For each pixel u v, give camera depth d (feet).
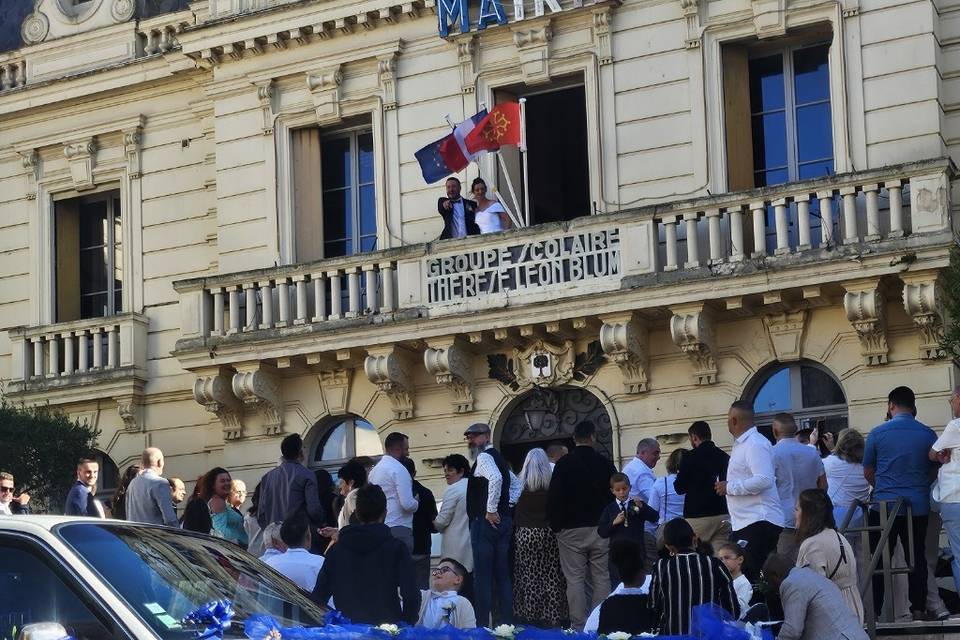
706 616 39.73
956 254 70.13
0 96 102.68
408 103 89.61
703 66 82.64
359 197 92.53
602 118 84.69
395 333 84.79
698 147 82.28
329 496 66.18
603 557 57.82
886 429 54.29
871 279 74.79
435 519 61.98
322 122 92.02
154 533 37.14
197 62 94.94
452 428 85.87
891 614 52.75
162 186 98.63
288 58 92.79
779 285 76.48
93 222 102.58
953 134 78.07
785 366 79.51
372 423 88.38
